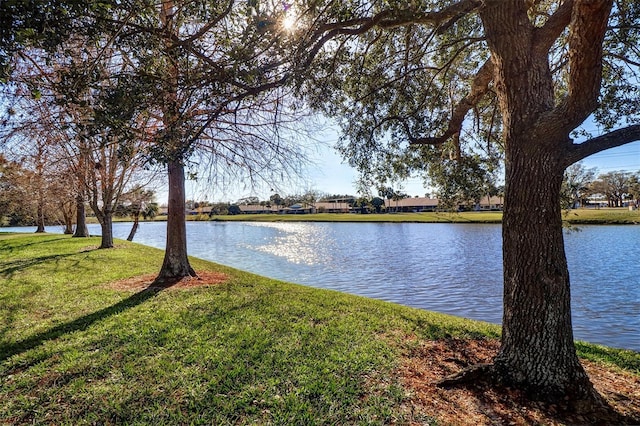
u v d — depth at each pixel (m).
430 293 11.34
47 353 4.21
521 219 3.28
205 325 5.20
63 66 3.32
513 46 3.19
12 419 2.96
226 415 2.97
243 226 55.22
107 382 3.53
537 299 3.22
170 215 8.87
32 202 16.66
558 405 3.09
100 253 13.56
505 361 3.43
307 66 3.37
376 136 5.96
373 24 3.30
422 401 3.20
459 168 6.37
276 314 5.86
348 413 2.99
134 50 2.90
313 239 31.00
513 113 3.28
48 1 2.11
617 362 4.30
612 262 16.09
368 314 6.06
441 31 4.59
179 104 3.09
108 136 2.70
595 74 2.64
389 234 34.66
